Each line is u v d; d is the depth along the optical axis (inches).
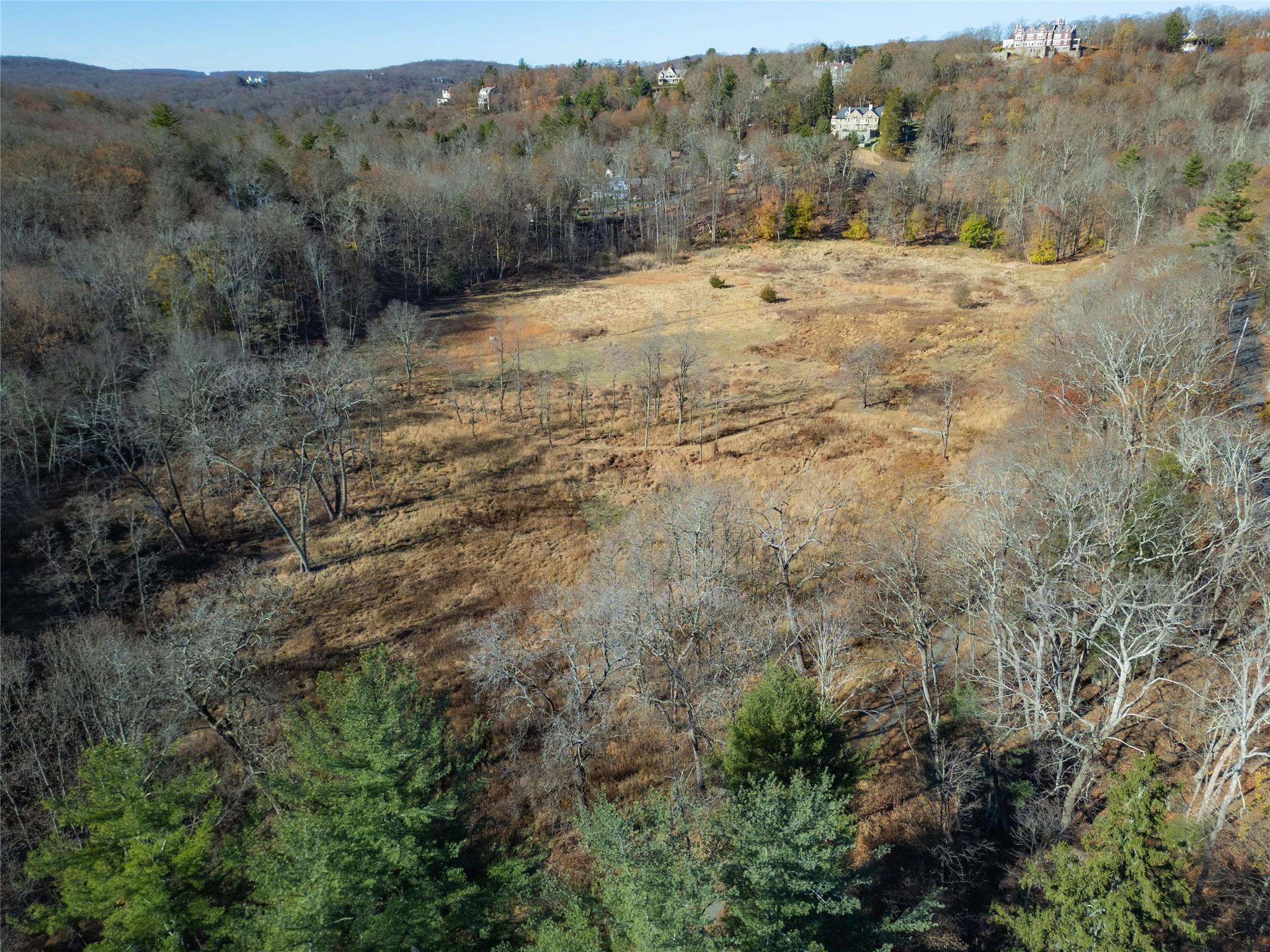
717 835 733.9
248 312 2691.9
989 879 968.3
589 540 1918.1
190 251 2689.5
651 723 1312.7
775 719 901.2
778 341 3132.4
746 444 2322.8
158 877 781.3
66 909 870.4
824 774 762.8
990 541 1152.2
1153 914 634.2
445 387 2817.4
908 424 2346.2
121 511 1974.7
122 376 2236.7
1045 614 941.2
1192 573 1120.8
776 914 642.2
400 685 987.9
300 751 952.3
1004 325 3097.9
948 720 1160.2
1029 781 1008.9
